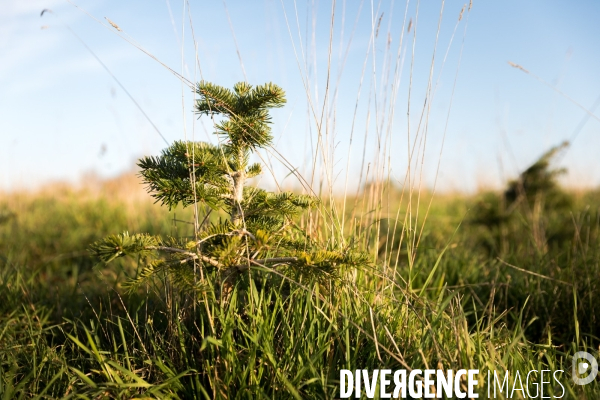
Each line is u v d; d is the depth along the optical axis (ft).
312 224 9.12
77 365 7.55
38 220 19.44
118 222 19.22
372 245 11.86
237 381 6.56
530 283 10.94
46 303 10.48
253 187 8.12
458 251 13.96
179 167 7.08
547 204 18.35
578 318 9.80
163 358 7.22
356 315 7.50
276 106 7.36
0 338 8.43
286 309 7.56
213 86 7.11
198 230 7.69
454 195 26.68
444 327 7.41
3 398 6.35
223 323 6.69
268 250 7.32
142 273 6.47
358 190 9.09
